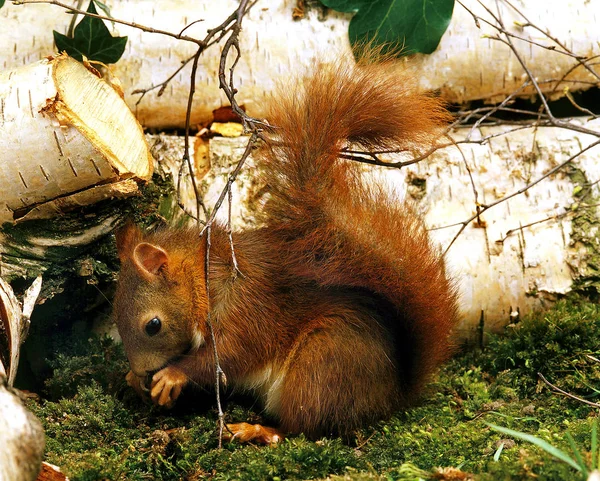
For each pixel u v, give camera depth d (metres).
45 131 4.62
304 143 4.80
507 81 6.24
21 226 4.99
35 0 4.95
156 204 5.72
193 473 4.33
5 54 5.93
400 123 4.85
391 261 4.86
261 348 4.88
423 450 4.39
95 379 5.24
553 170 5.54
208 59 6.07
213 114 6.21
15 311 4.45
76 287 5.49
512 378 5.36
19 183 4.72
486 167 6.03
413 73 6.03
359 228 4.87
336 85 4.85
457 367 5.70
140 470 4.35
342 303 4.88
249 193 5.81
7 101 4.65
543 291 5.84
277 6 6.14
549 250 5.85
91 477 4.06
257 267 4.93
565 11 6.20
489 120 6.42
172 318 4.81
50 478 3.64
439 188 5.95
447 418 4.88
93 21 5.74
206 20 6.07
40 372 5.55
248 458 4.28
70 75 4.93
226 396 5.18
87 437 4.62
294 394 4.73
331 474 4.09
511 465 3.77
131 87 6.07
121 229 5.14
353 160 5.10
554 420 4.80
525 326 5.62
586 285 5.80
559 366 5.31
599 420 4.47
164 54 6.05
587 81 6.28
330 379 4.70
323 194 4.83
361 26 5.99
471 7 6.17
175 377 4.86
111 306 5.64
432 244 5.12
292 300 4.92
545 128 6.21
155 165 5.84
